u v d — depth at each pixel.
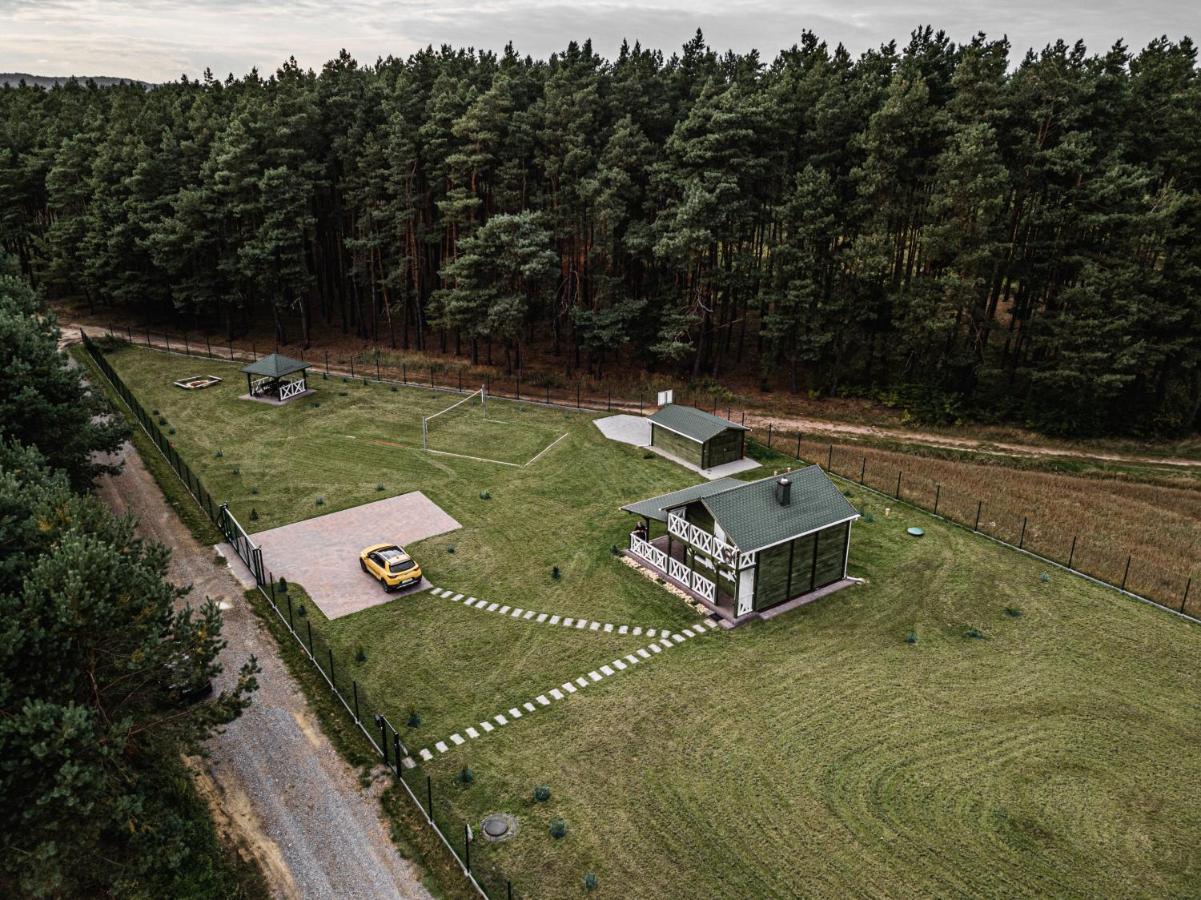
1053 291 56.25
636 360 68.94
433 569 35.25
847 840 20.97
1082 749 24.61
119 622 18.75
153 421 53.56
